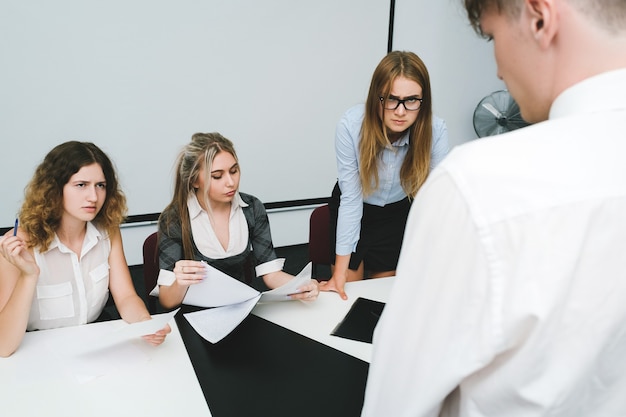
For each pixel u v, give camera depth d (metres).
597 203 0.35
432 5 3.40
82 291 1.27
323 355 1.03
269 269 1.63
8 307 1.00
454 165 0.39
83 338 1.09
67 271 1.25
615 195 0.35
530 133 0.39
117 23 2.55
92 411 0.83
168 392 0.88
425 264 0.41
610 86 0.38
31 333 1.10
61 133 2.59
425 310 0.41
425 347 0.41
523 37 0.42
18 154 2.52
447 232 0.39
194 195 1.55
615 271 0.36
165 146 2.86
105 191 1.27
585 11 0.37
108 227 1.36
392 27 3.30
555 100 0.42
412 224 0.43
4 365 0.96
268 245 1.67
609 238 0.36
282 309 1.26
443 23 3.48
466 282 0.38
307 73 3.13
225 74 2.89
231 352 1.03
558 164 0.37
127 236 2.92
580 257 0.36
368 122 1.47
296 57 3.07
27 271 1.02
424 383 0.41
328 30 3.11
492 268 0.36
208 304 1.23
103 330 1.14
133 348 1.03
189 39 2.75
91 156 1.23
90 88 2.59
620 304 0.37
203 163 1.46
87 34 2.51
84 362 0.98
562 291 0.35
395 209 1.77
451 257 0.38
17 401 0.85
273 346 1.06
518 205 0.36
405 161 1.60
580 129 0.38
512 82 0.46
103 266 1.34
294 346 1.06
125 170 2.79
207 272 1.18
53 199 1.19
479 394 0.40
